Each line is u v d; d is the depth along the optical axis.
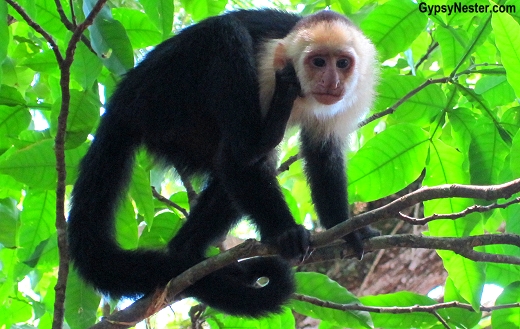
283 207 5.64
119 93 6.26
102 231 5.94
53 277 7.89
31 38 8.41
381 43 7.00
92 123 6.28
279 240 5.34
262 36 6.45
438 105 6.63
